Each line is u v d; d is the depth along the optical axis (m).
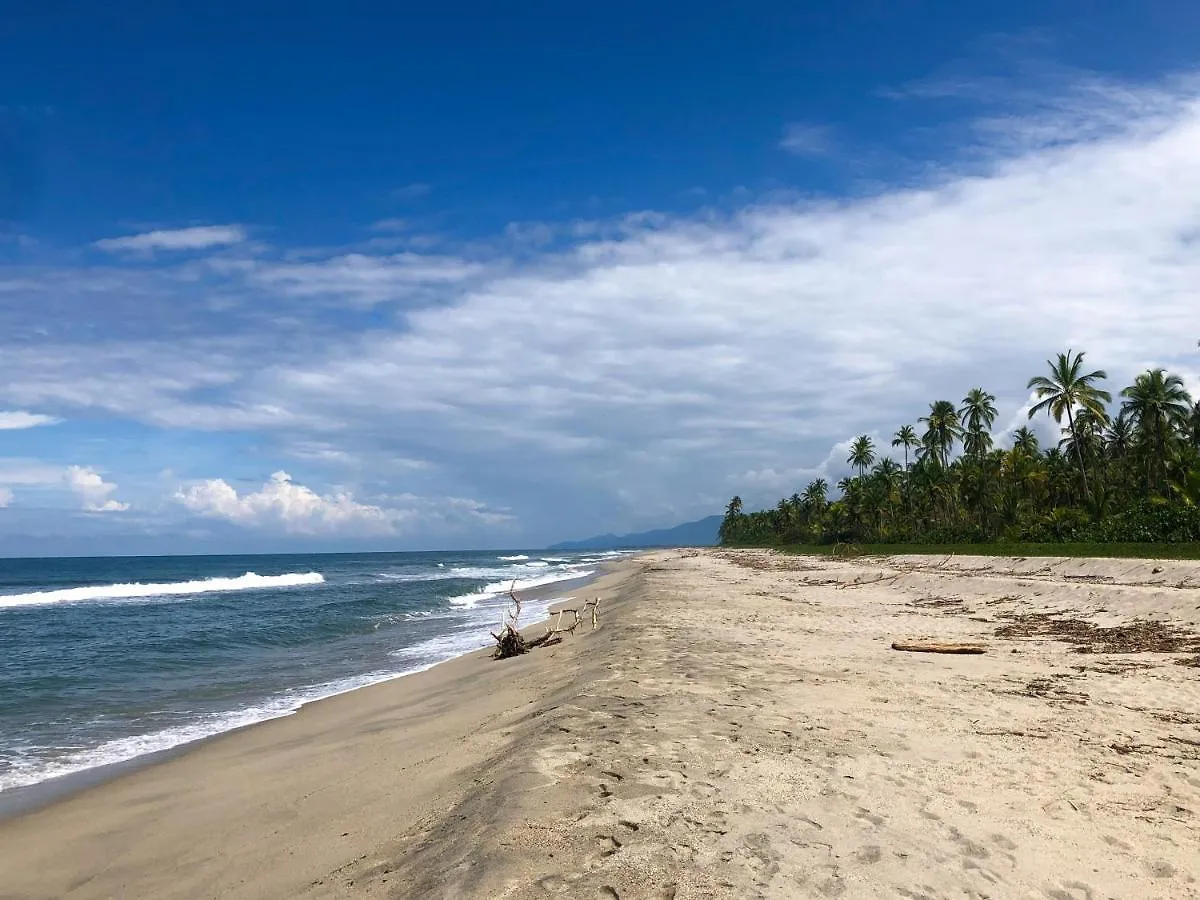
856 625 17.73
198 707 13.12
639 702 8.90
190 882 5.60
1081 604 19.42
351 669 16.94
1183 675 10.90
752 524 133.88
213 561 140.12
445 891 4.25
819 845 4.80
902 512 76.06
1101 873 4.59
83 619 28.83
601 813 5.27
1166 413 49.69
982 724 8.05
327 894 4.76
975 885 4.37
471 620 26.97
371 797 7.00
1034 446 75.12
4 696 14.06
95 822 7.46
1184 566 21.67
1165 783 6.21
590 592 36.94
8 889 5.99
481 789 6.18
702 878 4.30
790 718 8.10
